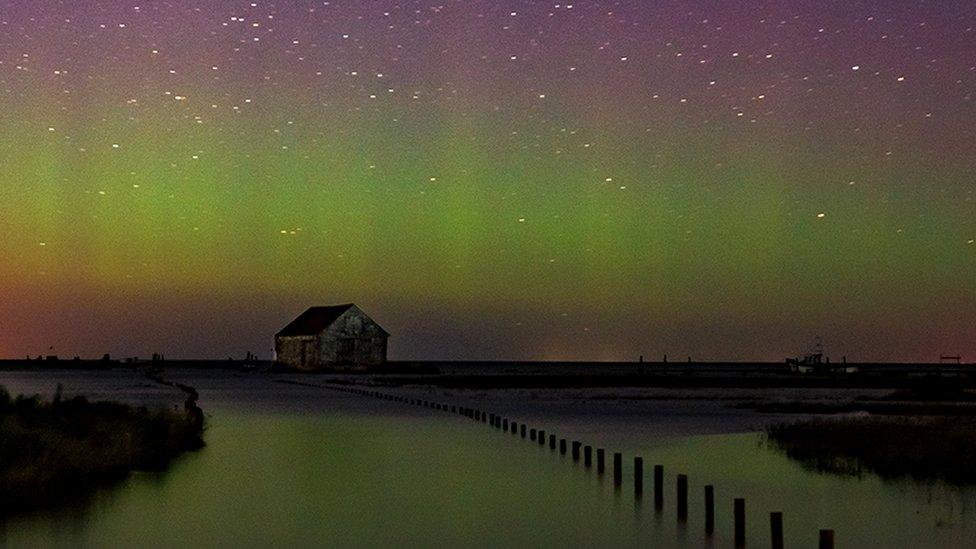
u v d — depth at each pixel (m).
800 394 91.19
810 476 30.45
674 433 46.44
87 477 27.52
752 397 85.00
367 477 29.58
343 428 48.16
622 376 130.38
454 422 52.34
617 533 20.88
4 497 23.56
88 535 20.19
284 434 44.41
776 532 17.59
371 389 96.25
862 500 25.67
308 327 138.00
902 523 22.27
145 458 32.34
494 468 31.81
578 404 73.06
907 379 122.69
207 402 71.44
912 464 32.66
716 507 24.53
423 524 21.83
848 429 42.19
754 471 31.66
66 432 31.78
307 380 116.88
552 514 23.11
